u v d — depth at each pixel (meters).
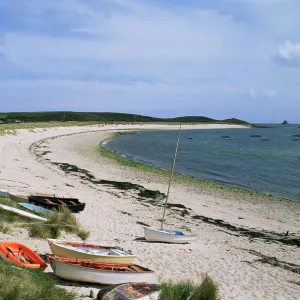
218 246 17.70
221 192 32.59
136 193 28.97
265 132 189.88
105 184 31.48
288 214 26.67
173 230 19.31
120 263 11.33
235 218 24.36
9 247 11.26
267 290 12.67
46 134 80.69
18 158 40.66
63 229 15.52
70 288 9.99
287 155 72.56
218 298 10.15
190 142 101.44
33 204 19.27
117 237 16.58
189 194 30.50
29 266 10.35
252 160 61.81
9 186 24.59
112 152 59.34
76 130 101.81
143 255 14.43
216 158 63.03
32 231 14.27
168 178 37.22
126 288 8.98
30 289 8.23
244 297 11.68
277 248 18.83
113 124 142.50
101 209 21.80
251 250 17.86
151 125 171.50
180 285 10.01
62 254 11.45
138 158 57.16
